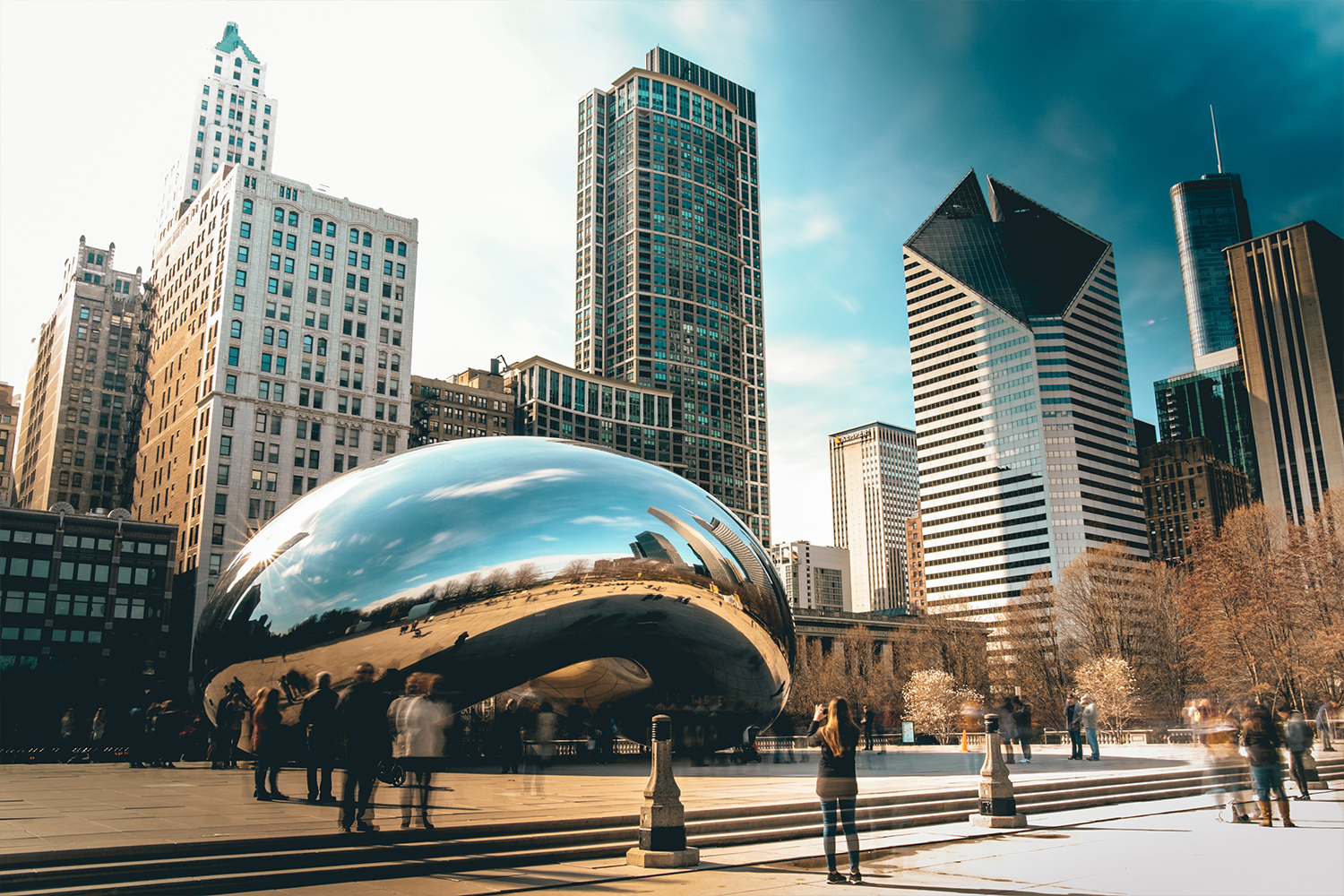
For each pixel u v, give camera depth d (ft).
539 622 46.65
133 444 350.23
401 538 44.27
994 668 242.58
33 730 159.53
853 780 28.81
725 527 56.29
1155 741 117.80
